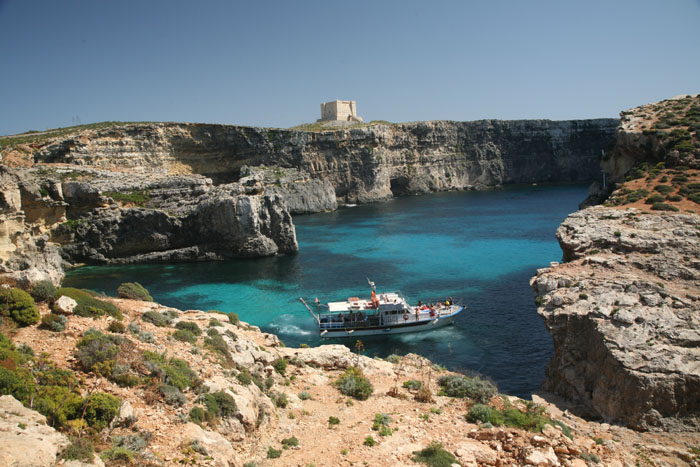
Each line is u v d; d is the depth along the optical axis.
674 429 27.53
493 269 77.56
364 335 52.09
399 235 112.06
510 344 47.97
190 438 16.45
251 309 61.78
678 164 64.12
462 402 27.25
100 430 15.25
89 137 120.50
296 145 167.50
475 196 190.50
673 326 31.05
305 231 123.19
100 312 24.27
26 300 21.25
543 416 26.61
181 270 84.56
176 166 141.00
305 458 19.58
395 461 19.38
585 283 37.09
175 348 24.11
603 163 84.88
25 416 13.30
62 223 87.12
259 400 22.86
